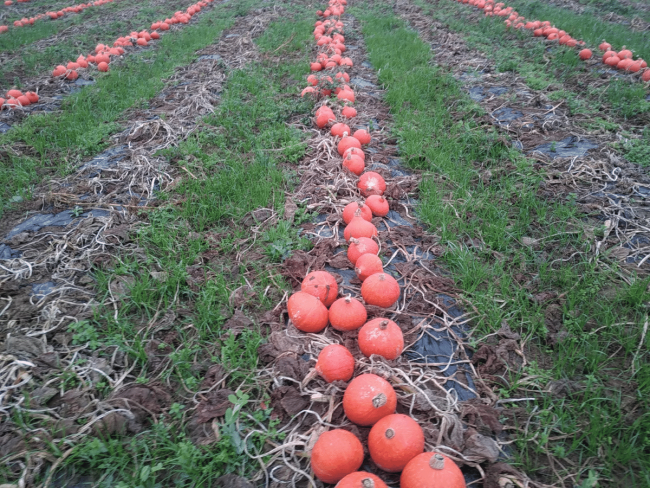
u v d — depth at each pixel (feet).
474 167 10.41
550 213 8.73
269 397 5.54
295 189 9.52
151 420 5.35
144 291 6.93
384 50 18.71
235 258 7.84
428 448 4.86
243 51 19.51
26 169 10.31
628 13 24.97
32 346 6.02
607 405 5.48
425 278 7.24
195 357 6.10
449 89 14.53
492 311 6.61
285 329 6.43
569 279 7.17
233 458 4.94
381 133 11.79
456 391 5.69
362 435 5.09
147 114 13.32
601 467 4.89
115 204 9.04
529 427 5.29
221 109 13.07
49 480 4.76
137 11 30.30
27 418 5.26
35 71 17.76
